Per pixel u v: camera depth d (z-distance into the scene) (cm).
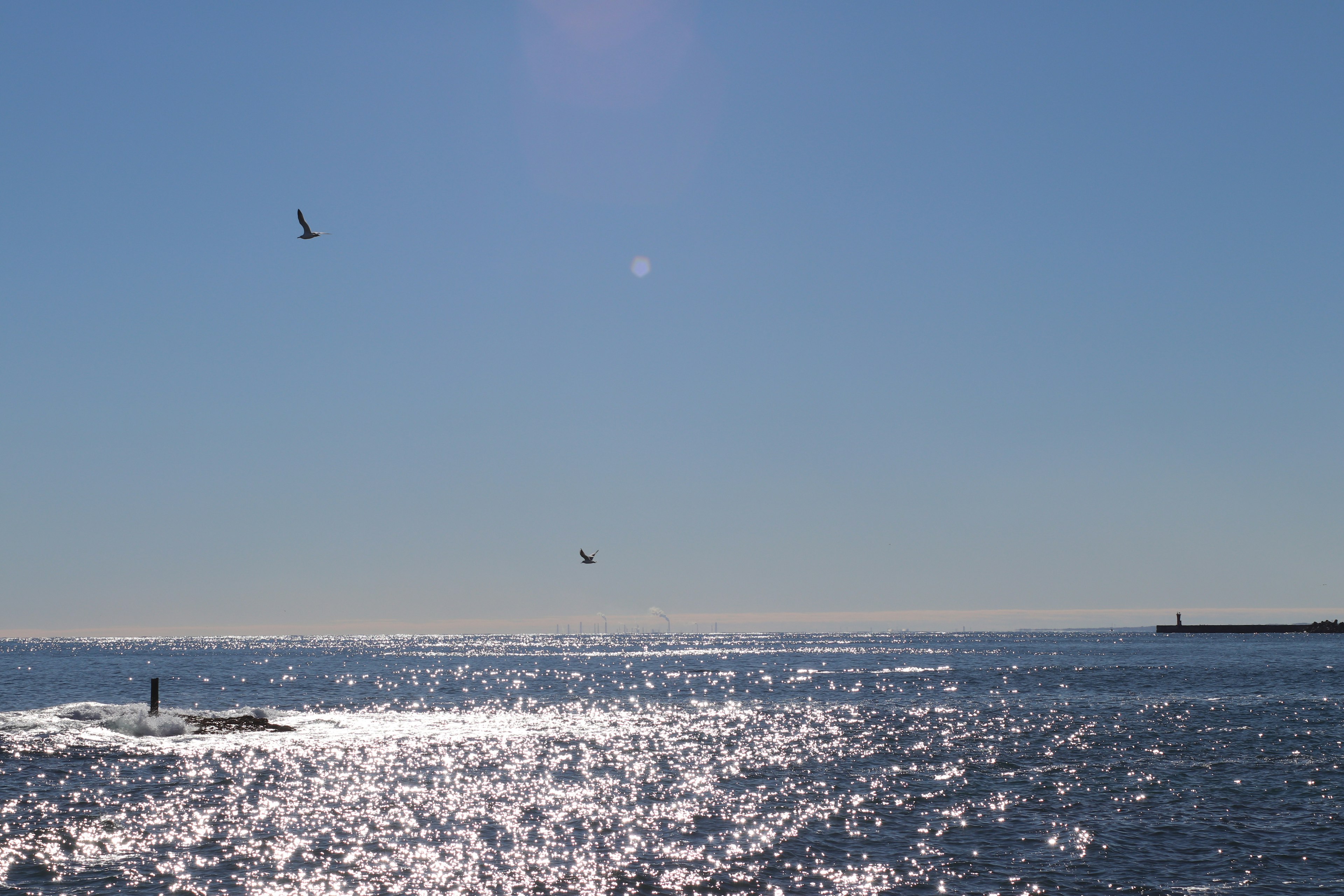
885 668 16538
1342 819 3706
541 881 3023
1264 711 7638
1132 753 5422
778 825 3719
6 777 4662
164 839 3503
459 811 4006
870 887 2939
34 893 2873
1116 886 2919
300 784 4600
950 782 4569
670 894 2898
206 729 6625
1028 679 12450
